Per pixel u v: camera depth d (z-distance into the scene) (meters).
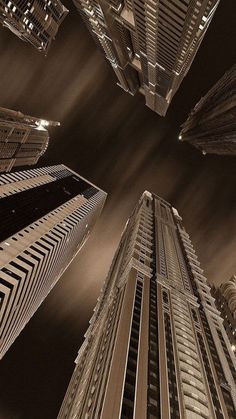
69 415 63.50
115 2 91.44
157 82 135.00
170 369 56.03
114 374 47.38
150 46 94.50
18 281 68.38
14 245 85.06
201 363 65.38
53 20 174.00
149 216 188.75
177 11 60.56
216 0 62.66
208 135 162.00
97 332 93.38
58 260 127.81
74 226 131.38
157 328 68.50
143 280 93.25
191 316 88.56
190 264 143.88
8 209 111.00
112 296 96.69
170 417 43.75
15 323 101.81
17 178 162.25
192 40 74.25
